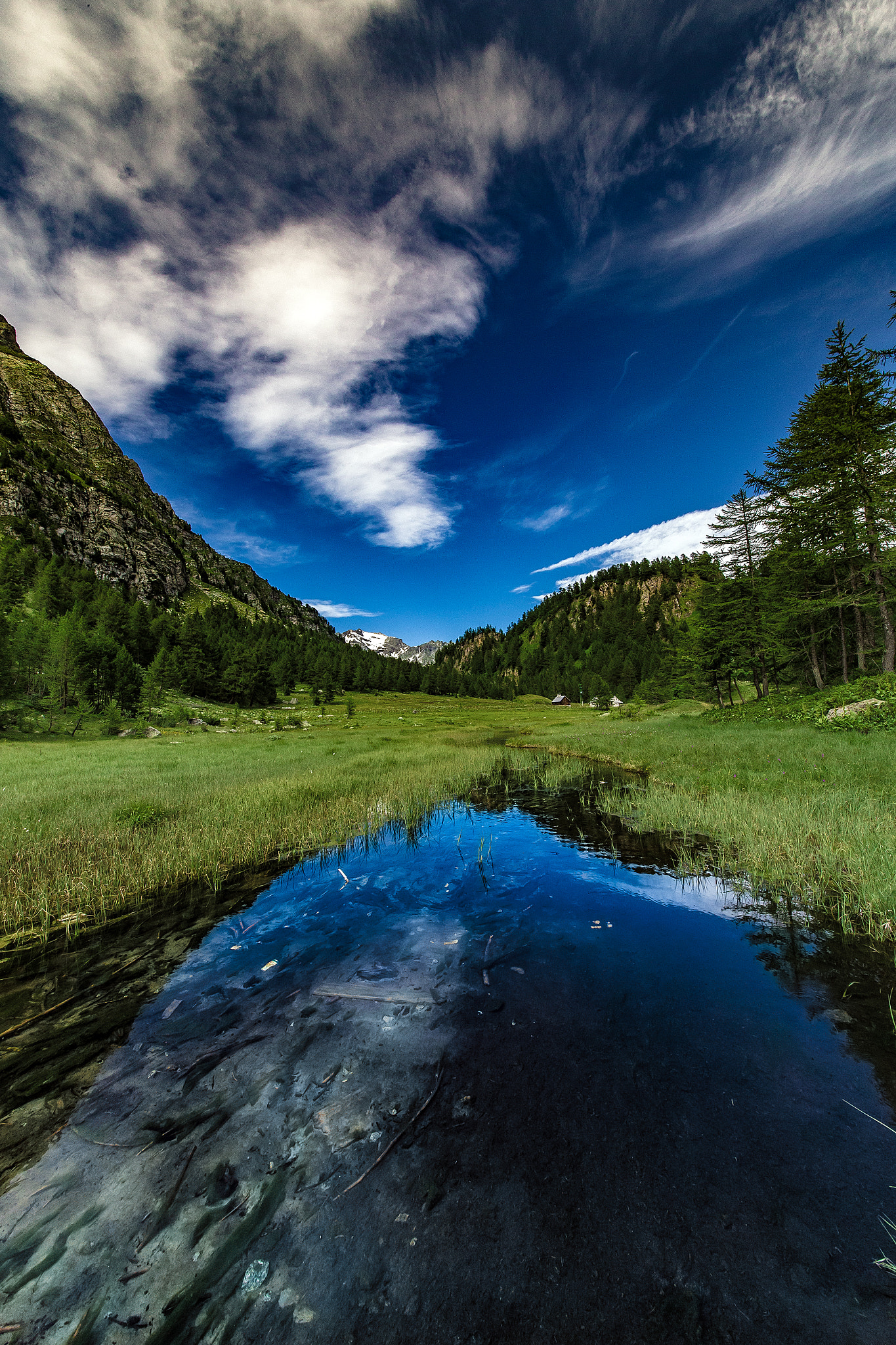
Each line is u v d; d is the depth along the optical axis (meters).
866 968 5.21
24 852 8.83
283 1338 2.24
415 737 38.97
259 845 10.05
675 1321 2.23
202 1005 4.94
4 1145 3.29
